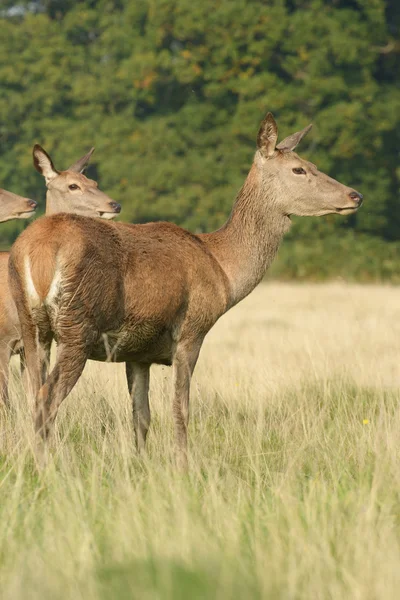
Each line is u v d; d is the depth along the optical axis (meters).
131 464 14.88
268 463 15.85
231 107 87.00
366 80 84.88
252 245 17.83
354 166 84.69
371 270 80.88
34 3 101.69
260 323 39.34
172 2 85.25
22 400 17.88
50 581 10.12
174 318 16.38
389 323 37.28
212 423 18.86
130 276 15.48
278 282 77.62
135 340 15.91
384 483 13.88
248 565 10.63
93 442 16.47
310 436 17.03
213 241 17.69
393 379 23.52
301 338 32.38
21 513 12.73
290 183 17.92
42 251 14.59
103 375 21.20
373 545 11.08
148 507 12.65
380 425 16.30
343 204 17.89
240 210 17.92
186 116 86.44
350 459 15.88
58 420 17.36
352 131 80.75
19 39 94.06
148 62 85.00
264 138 17.95
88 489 13.77
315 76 82.56
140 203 84.00
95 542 11.52
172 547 11.05
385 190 85.56
